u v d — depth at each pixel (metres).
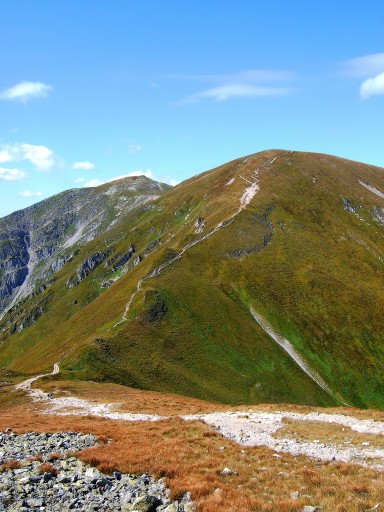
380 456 24.44
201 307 119.94
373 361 123.69
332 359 121.44
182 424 32.59
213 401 88.50
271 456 24.27
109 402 52.75
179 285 125.94
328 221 182.62
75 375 80.00
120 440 25.92
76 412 46.09
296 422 34.62
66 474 18.55
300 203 190.00
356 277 152.62
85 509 15.46
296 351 120.88
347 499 17.09
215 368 101.31
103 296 163.88
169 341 103.31
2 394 65.81
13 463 19.22
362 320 133.88
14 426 33.06
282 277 142.12
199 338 108.75
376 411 39.06
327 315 133.25
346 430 31.42
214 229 160.62
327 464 23.16
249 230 161.50
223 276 137.62
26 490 16.41
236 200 191.50
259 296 132.75
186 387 89.25
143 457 21.72
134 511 15.62
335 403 107.56
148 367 90.75
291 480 19.89
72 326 155.38
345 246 169.50
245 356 110.06
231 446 26.09
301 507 16.47
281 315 129.38
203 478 19.31
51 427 30.69
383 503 16.66
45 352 146.12
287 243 160.25
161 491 17.92
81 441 24.72
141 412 43.62
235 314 123.44
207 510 16.11
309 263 152.12
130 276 159.00
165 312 113.00
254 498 17.27
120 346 94.25
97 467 19.98
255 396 98.62
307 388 108.25
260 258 148.88
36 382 72.94
